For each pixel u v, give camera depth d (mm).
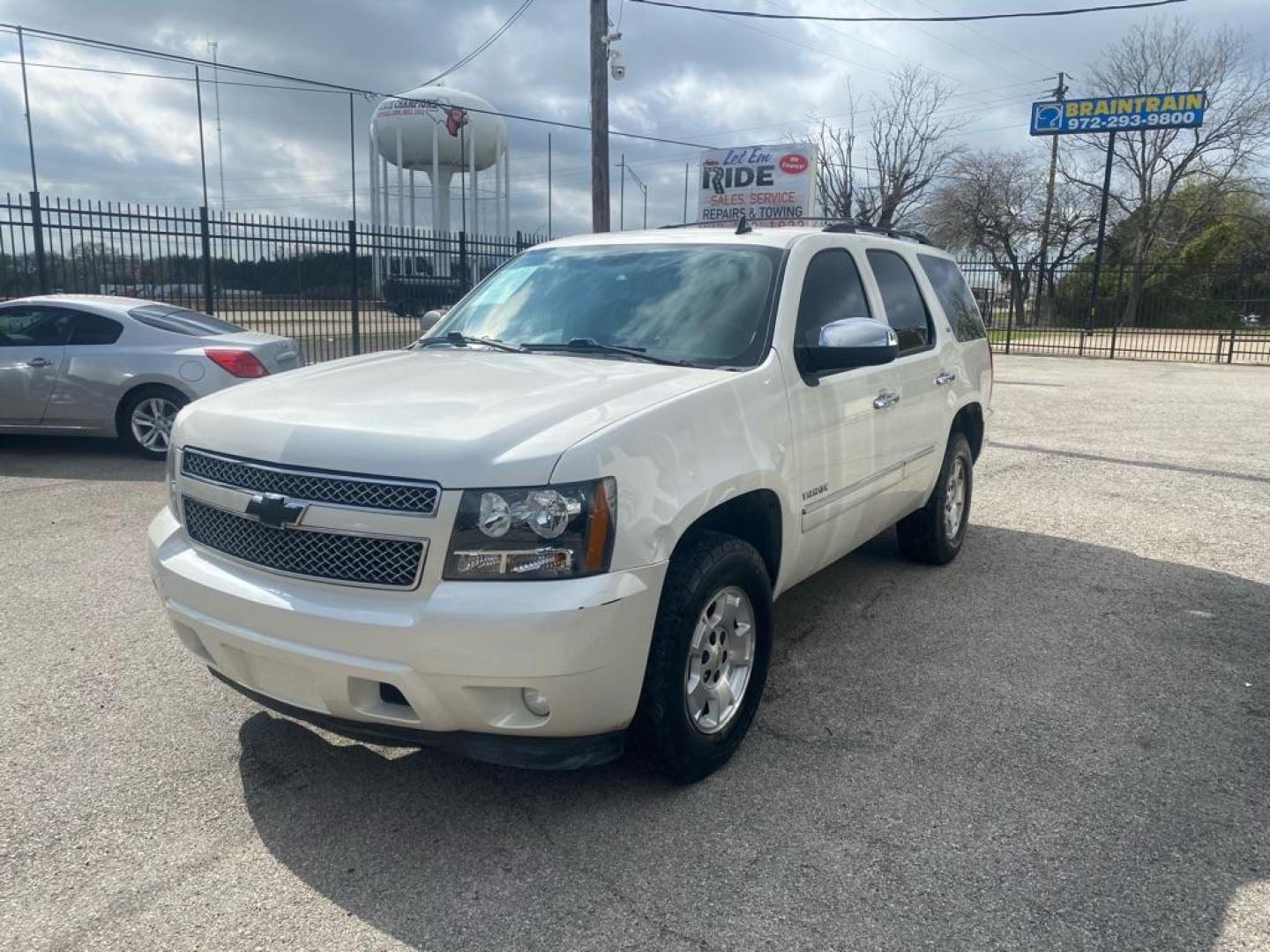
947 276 6180
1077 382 18578
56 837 3105
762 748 3721
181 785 3418
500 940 2637
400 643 2775
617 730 3070
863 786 3445
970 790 3428
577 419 3029
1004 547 6605
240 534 3121
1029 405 14602
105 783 3432
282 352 9922
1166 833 3168
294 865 2971
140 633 4844
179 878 2902
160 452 9266
